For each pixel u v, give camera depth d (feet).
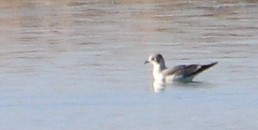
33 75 102.42
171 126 83.97
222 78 100.37
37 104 90.68
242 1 151.64
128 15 141.90
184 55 113.19
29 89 95.96
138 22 136.36
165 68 99.76
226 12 143.43
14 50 117.70
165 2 151.64
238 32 127.75
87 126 84.07
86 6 149.59
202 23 134.82
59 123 85.05
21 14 143.64
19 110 88.94
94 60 110.52
